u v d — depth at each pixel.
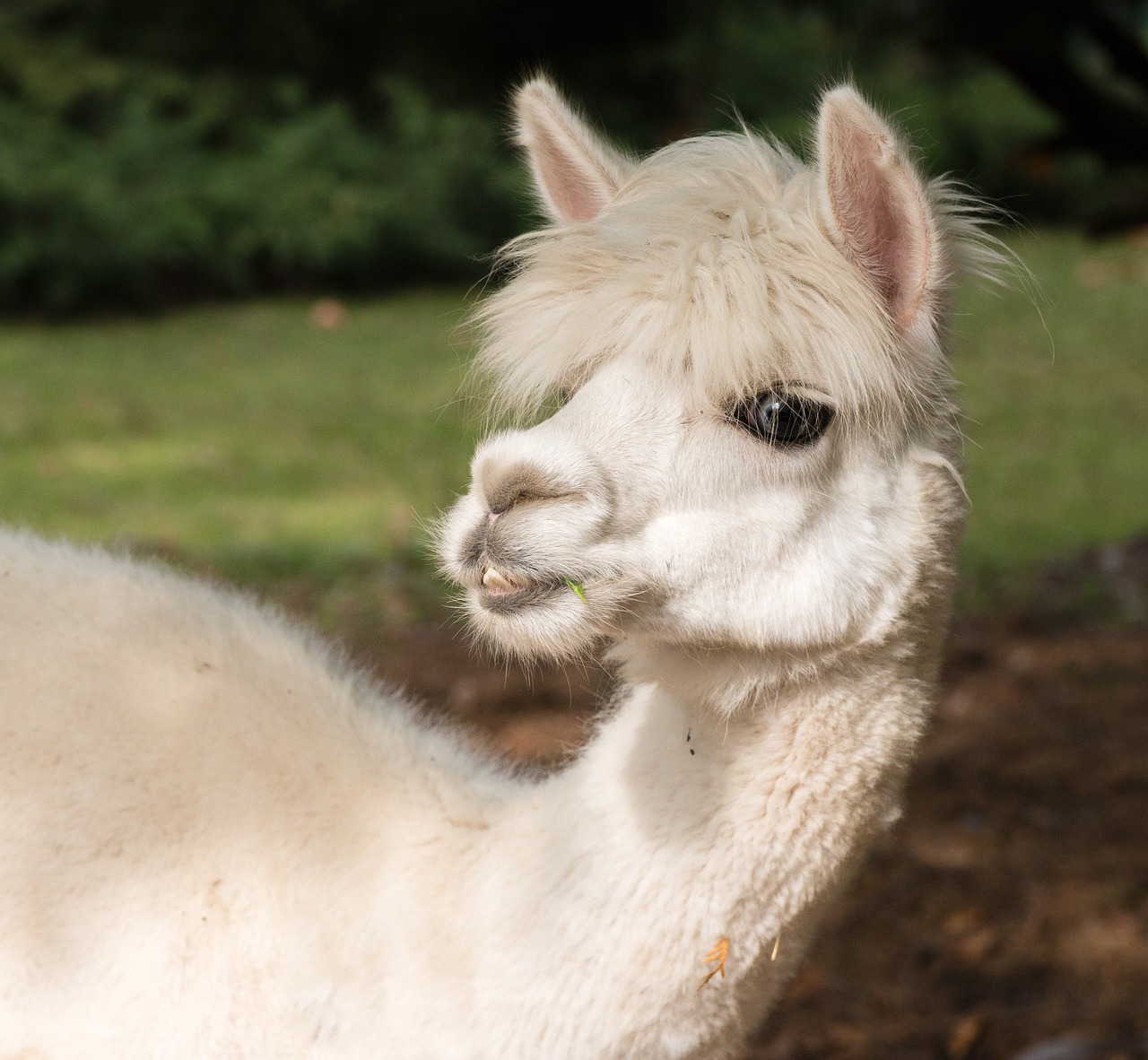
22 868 2.64
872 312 2.51
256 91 23.89
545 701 6.90
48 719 2.73
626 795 2.55
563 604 2.40
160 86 22.94
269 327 19.30
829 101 2.46
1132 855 5.61
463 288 22.70
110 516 10.09
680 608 2.48
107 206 19.72
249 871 2.63
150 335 18.62
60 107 21.84
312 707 2.85
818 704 2.55
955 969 4.91
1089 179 27.27
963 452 2.80
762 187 2.60
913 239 2.57
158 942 2.60
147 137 21.30
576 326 2.54
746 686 2.53
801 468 2.49
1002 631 7.98
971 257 2.75
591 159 2.96
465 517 2.49
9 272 19.02
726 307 2.44
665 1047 2.52
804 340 2.47
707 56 25.70
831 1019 4.66
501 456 2.42
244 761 2.72
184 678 2.81
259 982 2.59
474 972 2.54
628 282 2.51
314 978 2.58
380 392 15.16
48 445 12.40
